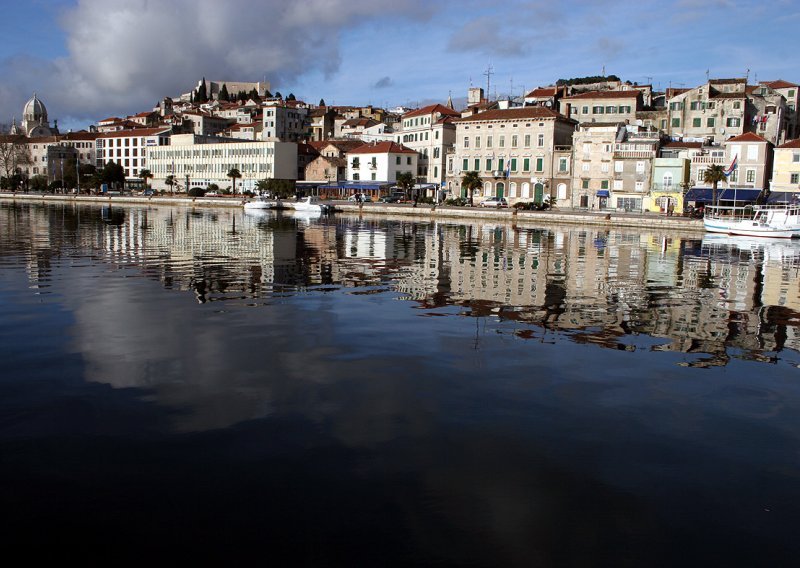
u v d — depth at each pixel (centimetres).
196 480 1128
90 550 940
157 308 2570
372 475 1150
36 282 3234
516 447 1270
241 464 1185
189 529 989
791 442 1320
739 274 4306
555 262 4731
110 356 1847
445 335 2164
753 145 10838
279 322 2325
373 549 947
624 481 1145
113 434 1306
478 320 2430
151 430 1327
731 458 1241
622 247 6306
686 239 7750
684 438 1329
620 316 2619
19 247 5078
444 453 1239
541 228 9162
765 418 1448
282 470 1165
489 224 9912
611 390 1616
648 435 1341
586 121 14388
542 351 1980
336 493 1090
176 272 3697
